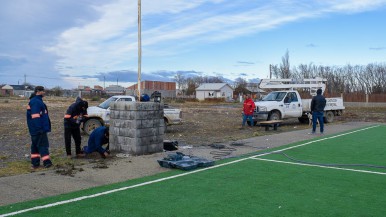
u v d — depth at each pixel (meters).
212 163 9.09
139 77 11.97
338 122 23.42
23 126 20.00
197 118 28.02
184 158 9.15
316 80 24.17
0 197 6.34
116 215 5.46
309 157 10.32
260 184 7.27
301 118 22.86
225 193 6.62
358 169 8.72
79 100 10.27
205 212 5.60
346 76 76.69
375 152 11.24
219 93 90.56
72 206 5.87
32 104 8.62
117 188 6.95
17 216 5.40
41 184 7.23
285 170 8.58
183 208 5.79
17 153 11.21
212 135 16.52
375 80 75.50
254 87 93.31
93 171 8.38
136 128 10.36
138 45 11.92
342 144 12.92
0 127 19.39
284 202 6.10
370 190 6.86
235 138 14.88
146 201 6.15
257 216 5.43
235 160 9.77
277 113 20.55
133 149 10.45
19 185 7.14
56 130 18.00
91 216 5.41
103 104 16.67
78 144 10.27
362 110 42.66
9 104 49.25
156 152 10.91
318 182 7.45
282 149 11.70
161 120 11.05
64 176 7.89
